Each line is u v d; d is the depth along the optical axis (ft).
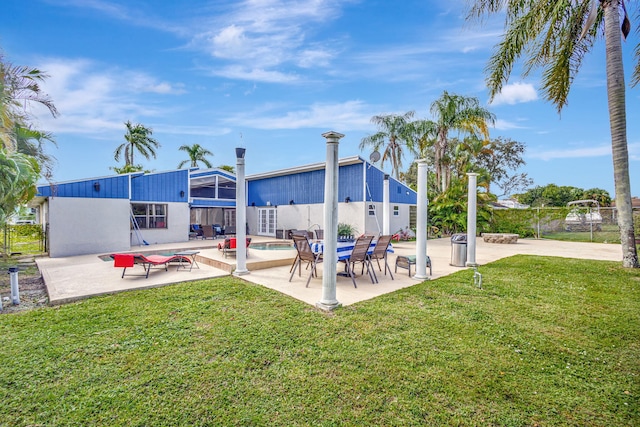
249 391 9.25
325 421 8.08
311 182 58.49
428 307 16.51
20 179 19.24
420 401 8.89
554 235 61.62
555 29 27.63
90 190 39.93
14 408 8.43
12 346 11.87
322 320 14.60
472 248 28.27
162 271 25.75
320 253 23.58
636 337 12.88
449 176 70.49
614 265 27.30
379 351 11.63
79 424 7.89
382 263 30.76
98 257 36.37
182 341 12.36
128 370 10.29
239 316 15.07
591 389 9.47
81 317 14.93
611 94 26.18
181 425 7.88
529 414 8.41
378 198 54.54
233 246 31.83
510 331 13.48
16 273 17.63
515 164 100.48
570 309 16.22
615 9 25.45
